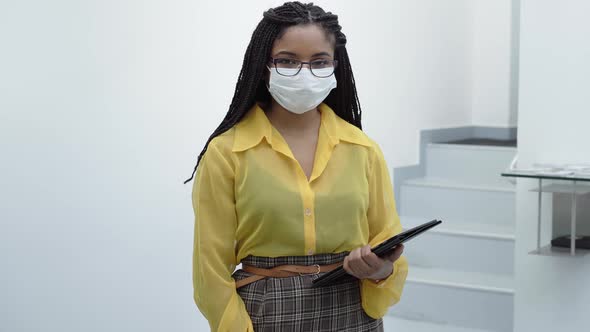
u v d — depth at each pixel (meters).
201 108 3.51
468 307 4.12
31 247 2.85
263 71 1.74
